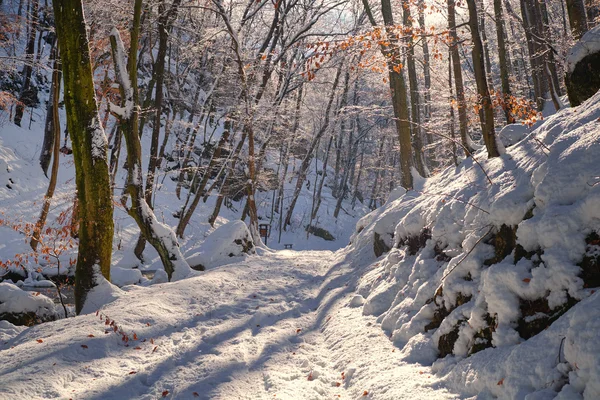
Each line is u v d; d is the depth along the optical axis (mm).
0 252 15828
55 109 16953
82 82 8609
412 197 10594
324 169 38469
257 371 5285
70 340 5812
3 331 7355
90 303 8398
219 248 14523
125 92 10734
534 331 3791
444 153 20578
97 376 5023
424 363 4770
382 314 6441
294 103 28781
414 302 5773
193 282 9609
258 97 21891
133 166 11055
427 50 20453
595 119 4754
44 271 15602
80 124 8688
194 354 5828
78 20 8469
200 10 24438
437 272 5699
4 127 23906
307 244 36094
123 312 7188
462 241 5695
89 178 8695
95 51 17766
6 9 25281
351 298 7953
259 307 8305
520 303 4035
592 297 3311
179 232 22719
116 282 13125
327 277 11109
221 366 5285
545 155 4895
